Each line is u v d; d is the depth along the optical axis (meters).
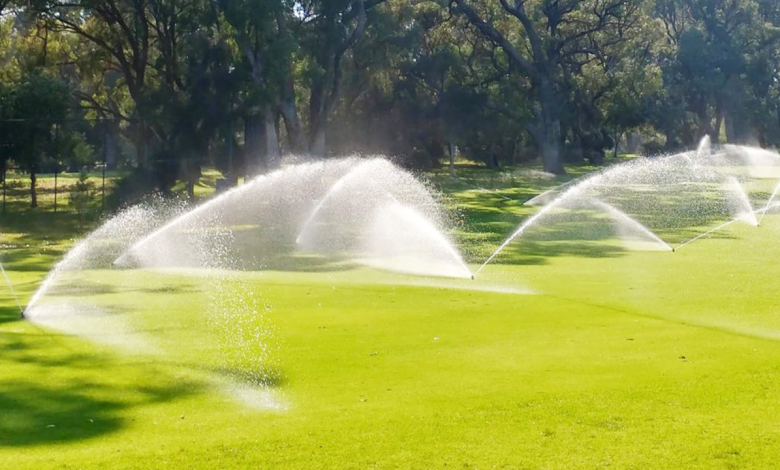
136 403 11.34
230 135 51.09
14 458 9.30
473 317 17.02
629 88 86.69
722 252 28.95
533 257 28.16
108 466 9.11
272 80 50.53
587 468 9.09
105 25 59.22
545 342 14.70
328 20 58.59
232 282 22.38
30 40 59.44
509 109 76.94
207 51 50.38
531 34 75.38
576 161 99.88
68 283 22.30
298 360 13.50
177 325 16.38
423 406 11.09
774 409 10.92
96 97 66.25
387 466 9.14
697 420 10.53
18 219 47.31
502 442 9.81
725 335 15.24
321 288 21.09
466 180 71.19
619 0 80.44
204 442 9.84
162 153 50.72
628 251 29.73
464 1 77.81
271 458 9.35
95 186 60.28
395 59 72.56
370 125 76.12
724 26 102.75
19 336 15.45
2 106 51.12
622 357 13.59
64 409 11.06
